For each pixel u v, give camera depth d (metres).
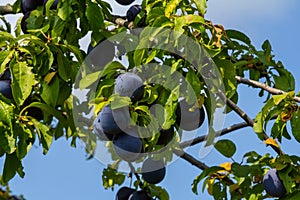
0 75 1.48
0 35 1.44
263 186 1.59
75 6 1.51
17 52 1.44
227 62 1.49
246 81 1.60
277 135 1.58
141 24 1.56
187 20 1.44
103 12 1.57
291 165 1.55
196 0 1.49
